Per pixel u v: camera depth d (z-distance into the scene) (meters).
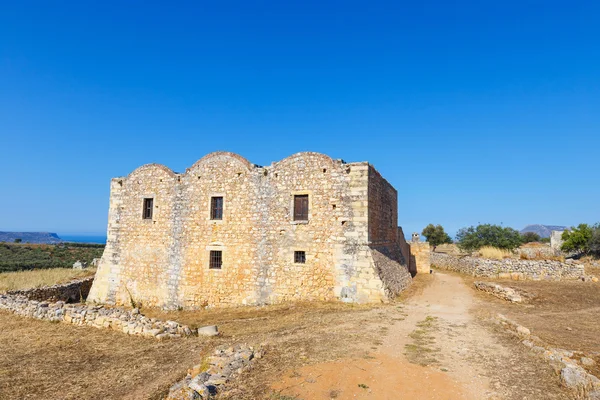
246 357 10.42
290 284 22.53
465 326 14.58
